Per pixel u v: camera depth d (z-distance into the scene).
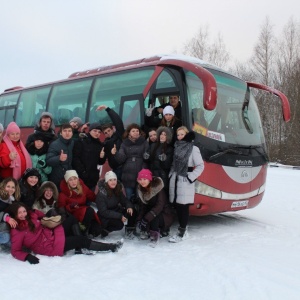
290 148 27.75
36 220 4.93
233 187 6.63
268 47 33.84
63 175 5.83
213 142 6.46
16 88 12.12
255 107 7.99
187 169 5.79
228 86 7.38
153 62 7.33
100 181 5.86
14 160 5.34
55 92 9.80
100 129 6.25
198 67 5.94
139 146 6.25
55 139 6.02
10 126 5.46
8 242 4.84
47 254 4.86
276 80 33.12
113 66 8.73
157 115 6.84
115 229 5.91
